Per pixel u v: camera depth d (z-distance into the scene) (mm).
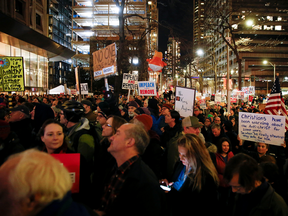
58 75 87812
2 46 26094
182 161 2816
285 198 2768
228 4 48969
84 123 3312
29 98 15914
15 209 1005
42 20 37156
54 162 1150
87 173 2549
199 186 2531
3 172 1045
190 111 6062
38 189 1000
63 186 1093
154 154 3455
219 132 5742
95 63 8828
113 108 5445
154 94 9922
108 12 64188
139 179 1871
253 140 4516
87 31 67562
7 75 7203
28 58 31953
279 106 5266
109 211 1900
